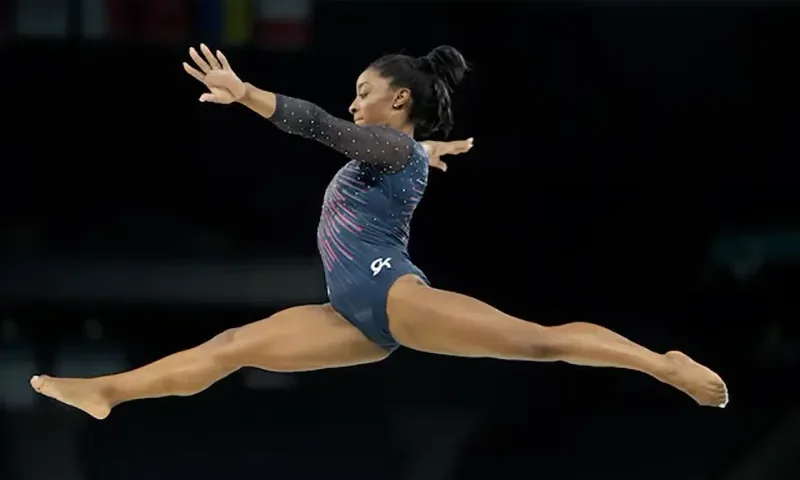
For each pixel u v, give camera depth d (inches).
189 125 993.5
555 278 1020.5
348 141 471.5
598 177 1007.0
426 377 951.6
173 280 993.5
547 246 1019.3
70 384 487.8
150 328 992.9
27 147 986.7
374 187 496.1
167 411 917.8
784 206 1003.3
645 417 932.6
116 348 979.3
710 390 472.7
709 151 999.0
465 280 1018.7
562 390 943.7
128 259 998.4
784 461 918.4
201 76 442.3
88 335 986.1
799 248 996.6
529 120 989.2
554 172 1005.8
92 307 992.2
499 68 974.4
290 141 999.6
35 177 993.5
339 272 498.6
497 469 920.9
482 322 471.5
